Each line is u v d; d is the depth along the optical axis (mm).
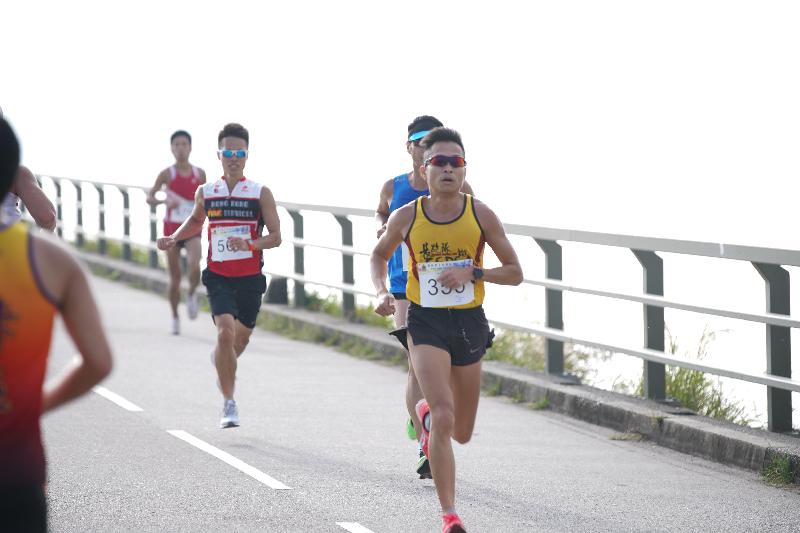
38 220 19359
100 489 19781
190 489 19906
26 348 9578
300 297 45000
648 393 27000
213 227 25453
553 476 21656
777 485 21047
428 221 17562
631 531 17891
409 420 21016
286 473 21281
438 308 17562
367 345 37500
